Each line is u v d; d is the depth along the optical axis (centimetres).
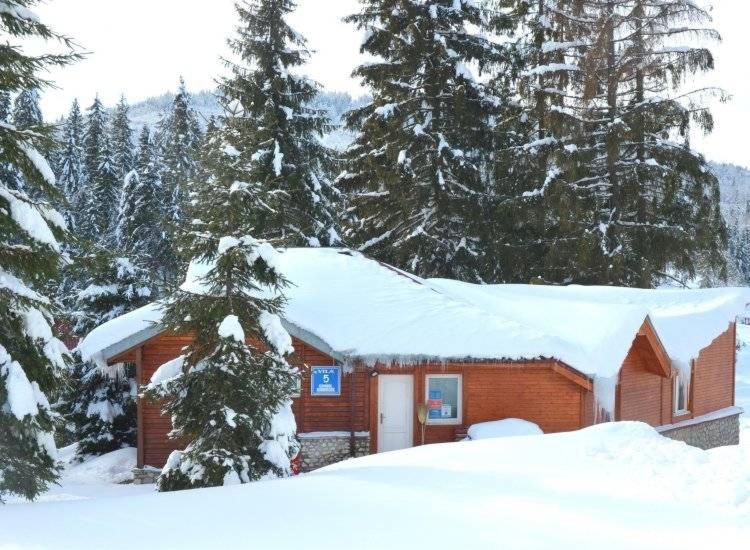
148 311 1830
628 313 2008
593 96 3059
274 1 3116
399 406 1875
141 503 786
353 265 2161
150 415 1820
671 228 3073
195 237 1254
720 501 762
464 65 3033
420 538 640
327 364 1847
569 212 3091
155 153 5625
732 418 2655
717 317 2481
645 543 626
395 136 3072
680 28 2981
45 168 1098
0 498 1095
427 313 1902
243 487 870
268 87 3086
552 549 609
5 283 1069
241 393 1185
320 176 3278
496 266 3325
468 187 3156
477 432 1798
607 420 1922
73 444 2341
